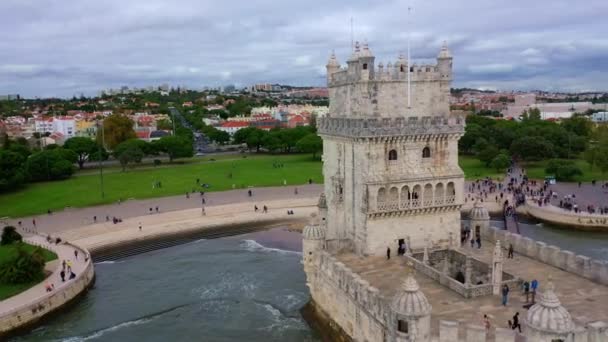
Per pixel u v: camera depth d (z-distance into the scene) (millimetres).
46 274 75312
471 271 59812
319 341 58062
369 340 49531
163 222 108688
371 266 60750
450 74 65438
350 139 64000
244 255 90375
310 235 64375
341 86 68750
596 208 106062
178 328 62188
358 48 63219
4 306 63719
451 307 49188
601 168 132250
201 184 147125
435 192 65312
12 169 138250
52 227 104000
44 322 64750
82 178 161875
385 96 63125
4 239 90562
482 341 41469
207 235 103250
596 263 54719
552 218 102938
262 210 117375
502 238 68250
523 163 170250
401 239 64562
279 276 79125
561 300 49875
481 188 132250
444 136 64500
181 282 77875
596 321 44656
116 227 104812
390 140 61938
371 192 61719
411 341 42469
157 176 162875
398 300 43000
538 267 59906
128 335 60875
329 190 72188
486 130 182375
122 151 178125
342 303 55844
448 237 66562
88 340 59938
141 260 89500
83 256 83438
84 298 72500
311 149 192375
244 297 71125
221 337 59500
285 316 64750
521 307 48719
